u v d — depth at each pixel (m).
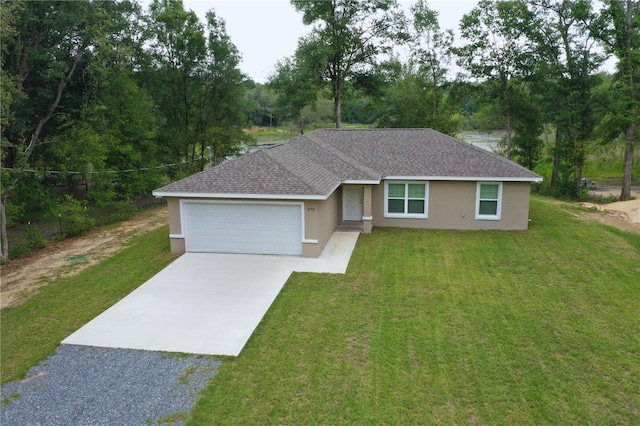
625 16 27.61
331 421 7.06
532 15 31.31
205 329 10.09
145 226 21.03
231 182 15.23
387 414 7.19
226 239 15.57
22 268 15.00
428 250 15.77
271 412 7.29
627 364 8.51
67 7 24.22
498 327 10.01
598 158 43.03
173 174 31.66
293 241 15.16
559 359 8.70
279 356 8.92
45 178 25.58
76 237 19.30
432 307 11.10
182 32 30.39
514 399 7.52
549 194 32.38
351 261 14.63
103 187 22.91
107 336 9.89
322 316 10.66
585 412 7.19
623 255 15.14
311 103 40.25
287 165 16.08
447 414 7.18
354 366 8.52
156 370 8.54
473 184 18.34
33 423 7.16
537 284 12.56
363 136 22.19
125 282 13.23
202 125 33.19
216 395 7.74
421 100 42.56
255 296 11.88
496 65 34.56
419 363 8.61
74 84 26.42
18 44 22.44
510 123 36.06
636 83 27.88
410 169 18.80
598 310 10.86
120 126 26.19
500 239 17.09
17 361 9.01
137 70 31.38
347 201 19.78
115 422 7.14
